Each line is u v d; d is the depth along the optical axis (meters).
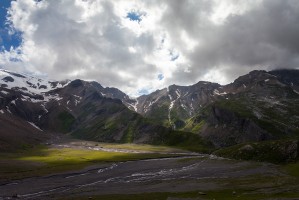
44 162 189.38
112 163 190.00
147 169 161.88
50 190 111.69
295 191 93.94
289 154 171.12
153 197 94.25
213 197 90.62
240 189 101.38
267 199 82.94
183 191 102.19
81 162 192.12
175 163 185.25
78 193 104.81
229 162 178.50
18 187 117.56
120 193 102.50
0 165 169.25
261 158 179.38
